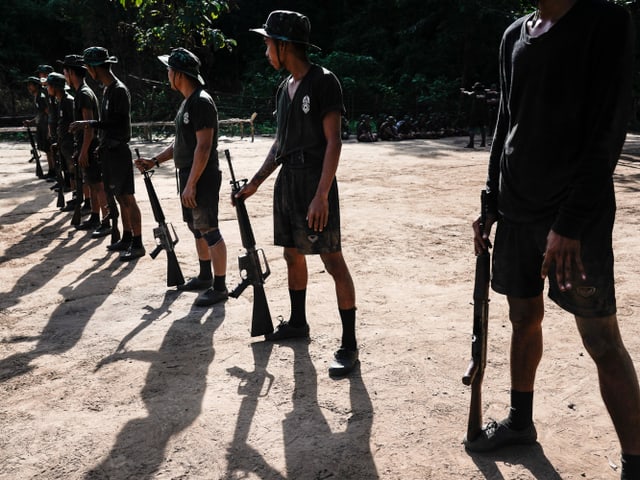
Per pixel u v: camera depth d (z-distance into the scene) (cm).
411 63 3039
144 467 249
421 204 811
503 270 241
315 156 327
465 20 2839
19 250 603
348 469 246
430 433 271
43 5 3127
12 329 402
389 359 347
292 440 267
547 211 219
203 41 1484
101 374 334
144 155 1379
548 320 403
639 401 221
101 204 659
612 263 212
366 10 3262
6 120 2084
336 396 305
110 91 552
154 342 378
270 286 482
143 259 566
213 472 245
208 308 438
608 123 193
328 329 394
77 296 466
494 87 1770
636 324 392
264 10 3353
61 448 263
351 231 662
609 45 190
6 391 316
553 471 243
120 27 2291
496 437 255
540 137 211
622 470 227
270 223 703
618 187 943
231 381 324
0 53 2800
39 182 1015
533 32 208
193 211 434
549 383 316
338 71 2853
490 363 339
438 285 482
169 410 294
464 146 1666
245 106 2462
